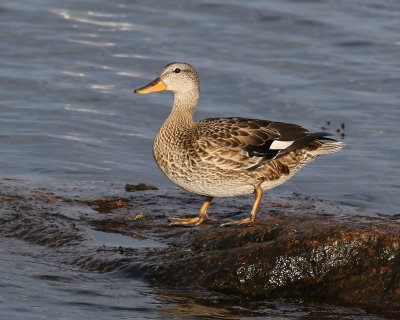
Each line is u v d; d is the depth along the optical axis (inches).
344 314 350.0
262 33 880.3
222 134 447.8
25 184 524.1
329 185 568.4
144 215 470.6
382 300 353.7
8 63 784.9
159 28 884.6
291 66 803.4
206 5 949.8
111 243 425.7
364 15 938.1
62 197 498.6
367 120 689.0
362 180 576.7
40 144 629.6
